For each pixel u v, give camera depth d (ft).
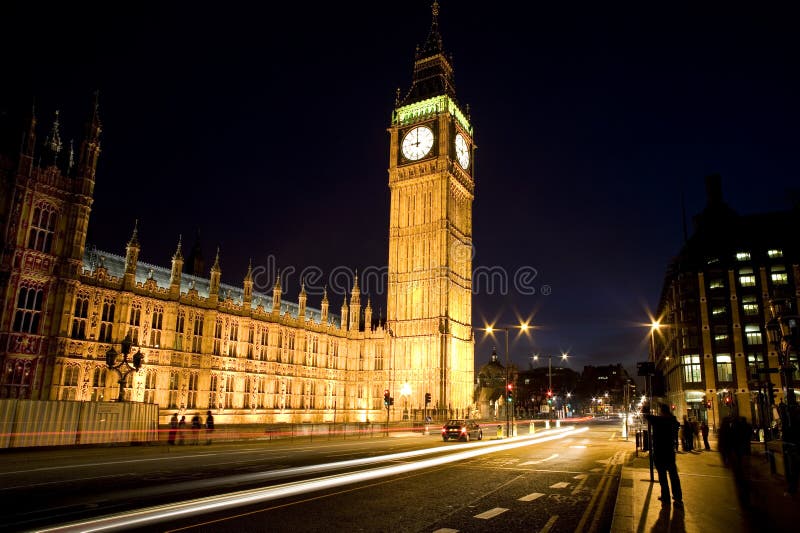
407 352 303.48
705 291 251.19
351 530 41.55
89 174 169.99
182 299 200.54
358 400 302.66
